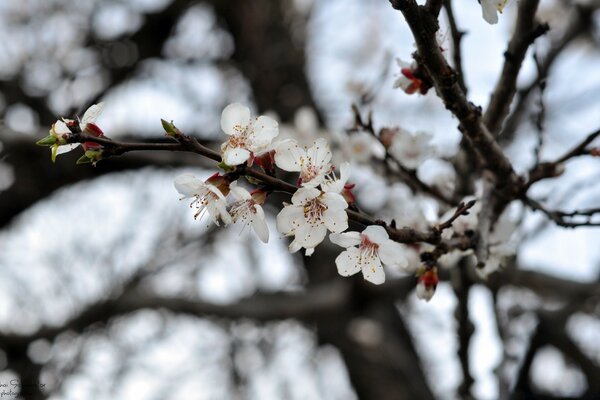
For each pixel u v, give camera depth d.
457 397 3.35
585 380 5.84
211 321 6.53
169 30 7.03
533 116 4.83
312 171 2.05
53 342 5.71
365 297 5.71
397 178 3.55
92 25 6.94
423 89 2.43
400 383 5.59
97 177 6.39
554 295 5.45
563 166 2.79
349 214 2.11
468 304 3.14
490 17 2.06
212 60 7.20
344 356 5.90
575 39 6.10
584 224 2.73
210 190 2.02
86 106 6.16
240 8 7.08
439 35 2.53
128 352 5.91
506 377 3.33
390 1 2.02
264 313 5.76
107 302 5.83
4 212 6.25
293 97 6.46
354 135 3.67
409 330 6.38
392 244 2.12
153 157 5.70
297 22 7.33
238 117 2.06
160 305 5.86
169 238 6.52
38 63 6.52
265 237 2.05
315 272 6.29
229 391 6.41
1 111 6.30
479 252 2.45
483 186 2.80
